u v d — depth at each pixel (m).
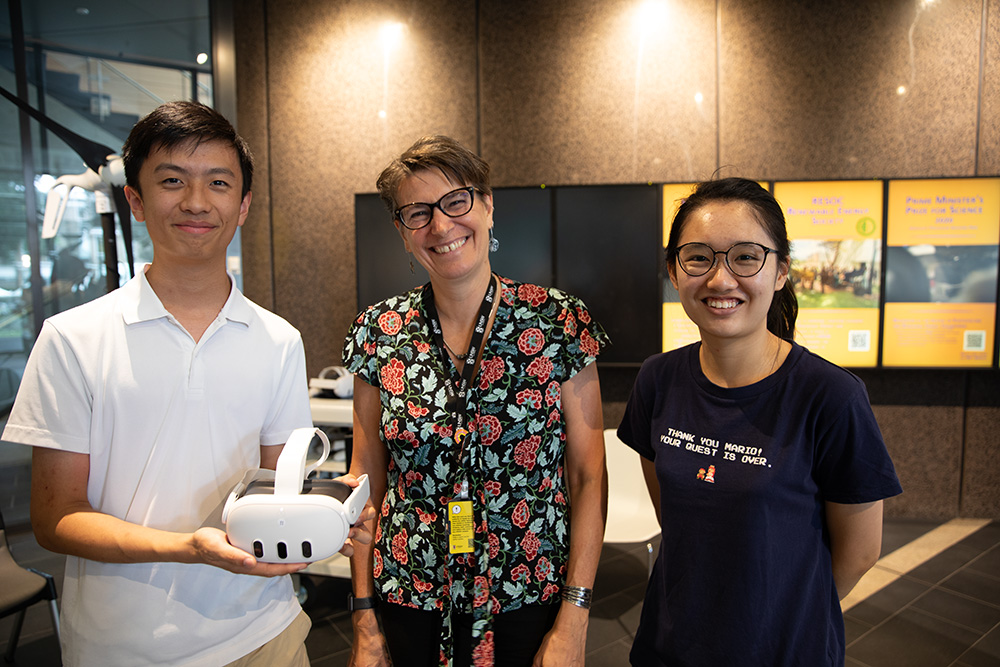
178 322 0.97
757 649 0.96
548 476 1.10
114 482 0.95
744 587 0.95
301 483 0.88
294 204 3.37
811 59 3.09
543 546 1.09
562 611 1.07
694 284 0.98
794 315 1.15
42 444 0.90
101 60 3.38
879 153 3.10
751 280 0.94
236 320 1.03
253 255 3.43
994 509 3.24
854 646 2.15
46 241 3.44
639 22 3.13
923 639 2.19
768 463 0.96
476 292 1.11
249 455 1.05
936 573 2.67
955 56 3.03
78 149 2.42
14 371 3.46
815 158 3.13
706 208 0.98
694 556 1.01
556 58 3.18
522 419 1.07
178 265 0.96
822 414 0.94
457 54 3.22
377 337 1.16
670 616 1.04
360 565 1.17
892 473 0.93
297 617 1.12
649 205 3.06
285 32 3.30
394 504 1.14
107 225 2.51
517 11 3.19
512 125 3.23
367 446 1.20
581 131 3.20
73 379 0.91
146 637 0.94
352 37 3.26
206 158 0.91
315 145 3.33
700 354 1.10
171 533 0.86
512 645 1.07
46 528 0.91
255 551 0.83
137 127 0.91
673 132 3.16
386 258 3.17
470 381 1.09
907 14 3.03
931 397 3.23
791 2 3.07
